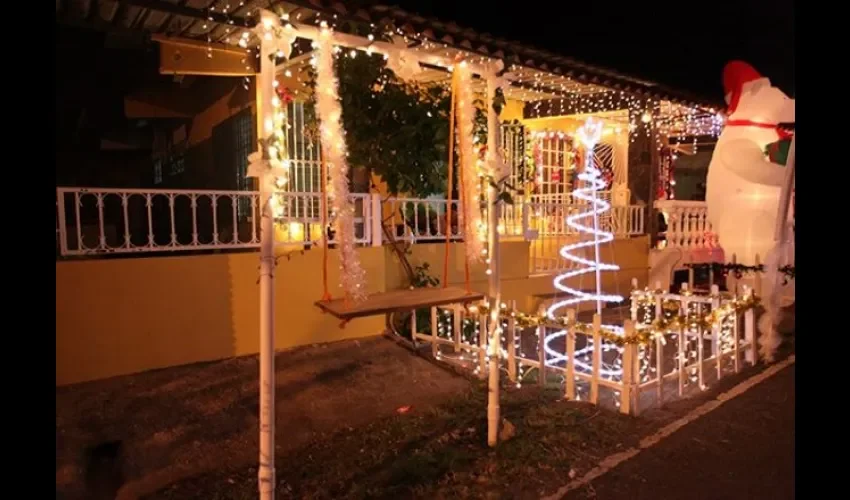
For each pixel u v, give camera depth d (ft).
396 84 24.23
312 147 29.09
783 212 23.95
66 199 33.96
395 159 24.81
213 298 21.67
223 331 21.89
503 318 21.21
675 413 18.34
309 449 16.21
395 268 26.50
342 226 14.38
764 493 13.69
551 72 27.27
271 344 12.27
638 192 37.01
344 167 14.43
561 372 21.54
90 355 19.61
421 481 14.25
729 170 26.96
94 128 34.27
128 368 20.25
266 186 12.08
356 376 21.01
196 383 19.77
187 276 21.17
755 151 26.61
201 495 14.05
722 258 39.78
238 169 29.19
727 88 27.96
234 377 20.33
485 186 16.88
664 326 18.81
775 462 15.11
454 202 27.61
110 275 19.85
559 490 13.91
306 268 23.67
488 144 16.15
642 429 17.13
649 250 36.96
